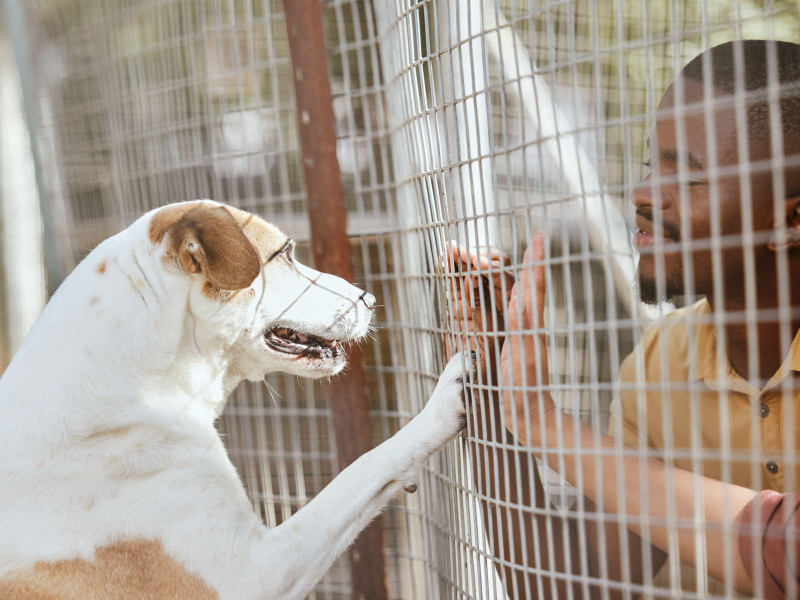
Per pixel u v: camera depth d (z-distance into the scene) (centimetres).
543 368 170
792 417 131
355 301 224
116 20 350
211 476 192
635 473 153
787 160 121
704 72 135
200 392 208
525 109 254
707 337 175
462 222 196
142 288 198
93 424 188
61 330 195
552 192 249
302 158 252
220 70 317
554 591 158
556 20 257
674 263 150
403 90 211
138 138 350
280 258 218
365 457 201
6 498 183
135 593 179
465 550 204
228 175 323
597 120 135
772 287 150
